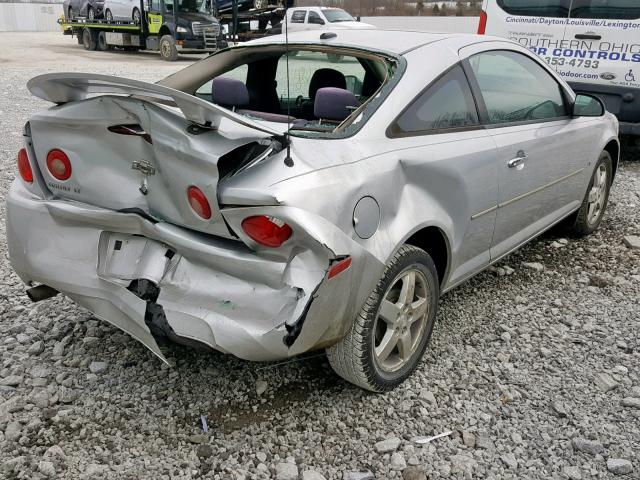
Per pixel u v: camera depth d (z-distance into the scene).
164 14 21.25
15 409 2.69
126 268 2.56
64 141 2.56
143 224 2.44
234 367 3.07
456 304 3.90
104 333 3.32
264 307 2.26
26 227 2.74
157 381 2.94
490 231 3.47
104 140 2.45
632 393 3.02
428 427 2.73
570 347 3.43
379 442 2.59
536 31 7.49
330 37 3.39
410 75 2.96
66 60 20.41
